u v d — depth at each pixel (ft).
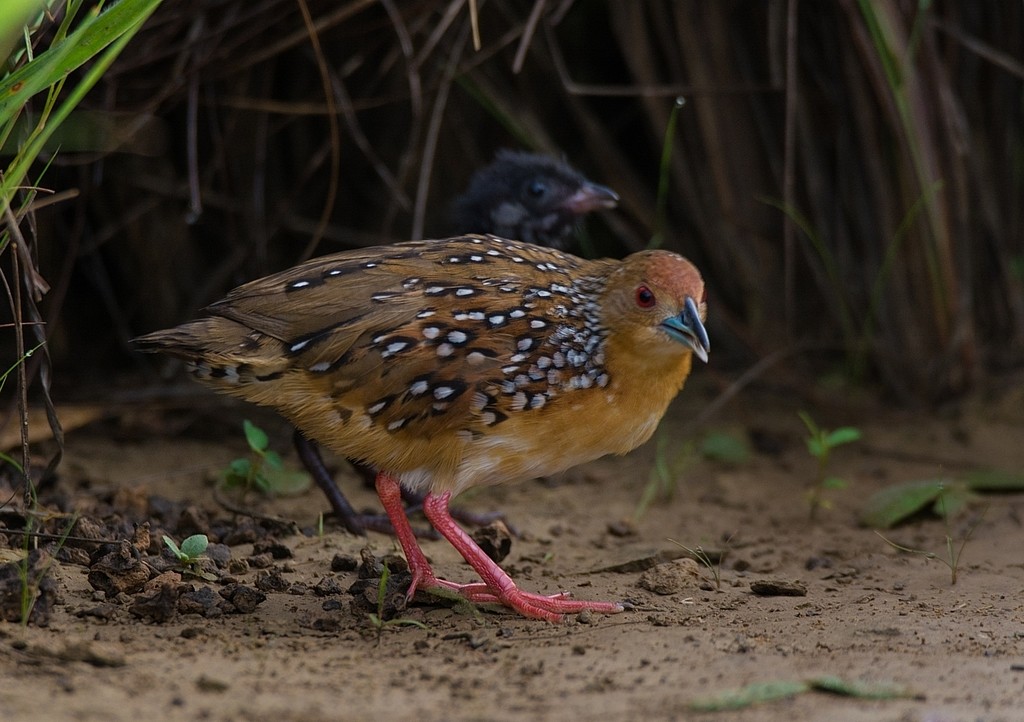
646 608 26.16
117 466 36.68
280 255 47.60
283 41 37.17
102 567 25.09
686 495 37.32
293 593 26.32
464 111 47.09
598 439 26.18
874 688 19.86
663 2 44.47
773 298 46.42
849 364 46.60
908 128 40.34
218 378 25.46
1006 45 45.42
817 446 34.99
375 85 45.03
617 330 25.63
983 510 34.58
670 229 47.91
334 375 24.93
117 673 20.47
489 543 29.17
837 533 33.63
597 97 49.34
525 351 25.16
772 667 21.39
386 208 47.62
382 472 26.73
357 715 18.89
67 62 22.36
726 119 44.88
